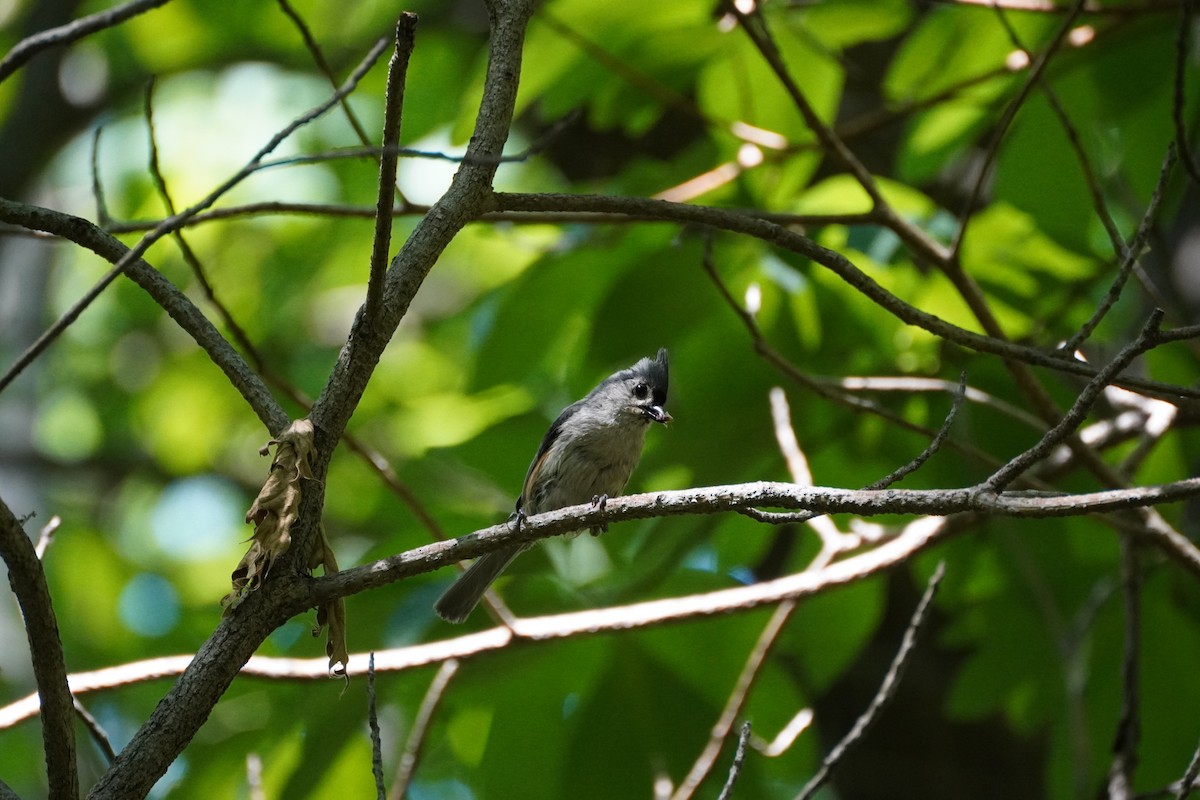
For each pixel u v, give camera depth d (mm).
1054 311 10789
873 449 11211
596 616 8688
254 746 10938
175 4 17516
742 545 12016
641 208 6227
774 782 13258
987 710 11445
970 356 10969
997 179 10914
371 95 15711
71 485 21156
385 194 5008
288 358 20125
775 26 10328
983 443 10914
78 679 7691
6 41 18516
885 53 14117
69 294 20688
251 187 18562
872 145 14031
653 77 10664
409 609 10539
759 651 9148
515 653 10328
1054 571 11336
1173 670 11016
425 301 20312
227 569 20812
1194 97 10523
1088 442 10922
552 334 10867
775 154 10102
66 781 4645
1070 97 10680
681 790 8922
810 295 10602
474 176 5746
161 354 22109
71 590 18766
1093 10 9695
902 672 7535
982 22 10617
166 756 4816
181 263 19406
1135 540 9656
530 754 10547
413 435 18562
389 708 11320
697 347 10953
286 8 7426
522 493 10945
